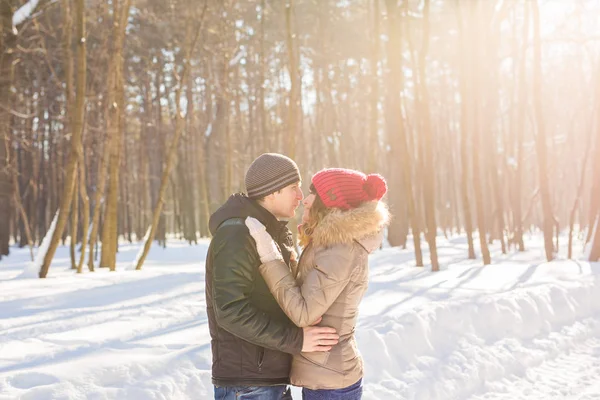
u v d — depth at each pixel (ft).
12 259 63.05
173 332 15.43
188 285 25.23
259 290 6.65
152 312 18.53
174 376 11.81
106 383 11.18
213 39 70.79
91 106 54.60
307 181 80.33
